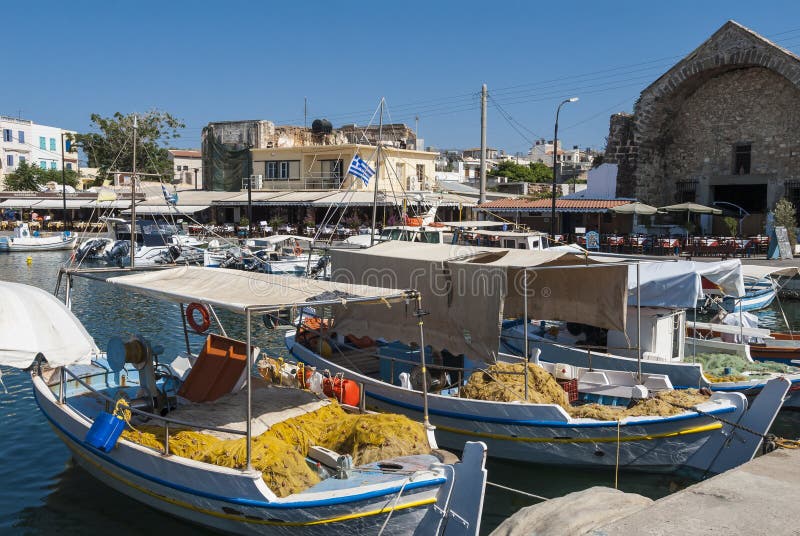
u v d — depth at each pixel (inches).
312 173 2202.3
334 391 459.2
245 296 380.5
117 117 2701.8
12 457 493.4
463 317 484.7
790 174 1553.9
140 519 403.2
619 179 1763.0
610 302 537.0
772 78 1568.7
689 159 1724.9
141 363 440.1
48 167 3410.4
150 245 1699.1
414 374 532.7
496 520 417.7
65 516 409.1
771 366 611.2
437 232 1210.6
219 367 467.5
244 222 2097.7
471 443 325.7
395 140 2443.4
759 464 296.7
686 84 1662.2
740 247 1424.7
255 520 343.9
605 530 226.4
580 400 551.8
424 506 331.0
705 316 1003.3
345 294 396.5
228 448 364.2
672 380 570.3
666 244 1449.3
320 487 338.0
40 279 1456.7
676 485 464.1
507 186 2780.5
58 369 511.5
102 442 387.5
